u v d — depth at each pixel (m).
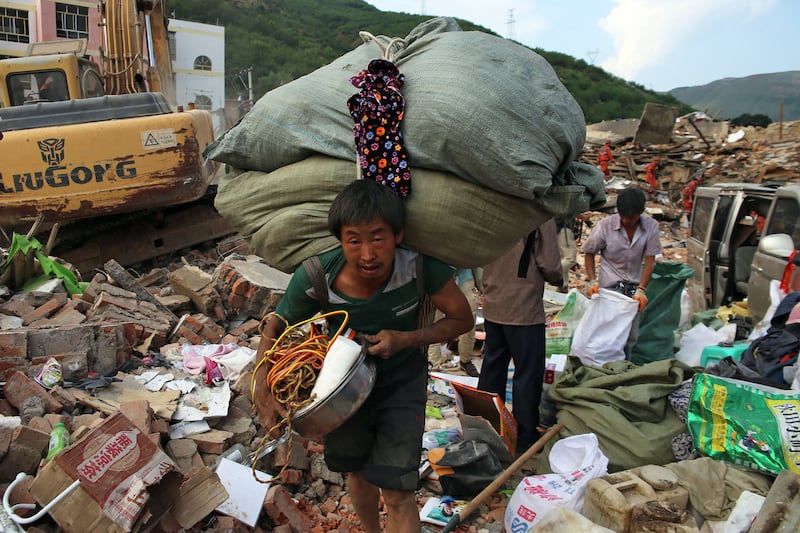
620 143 21.94
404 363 2.52
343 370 2.18
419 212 2.28
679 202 18.58
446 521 3.31
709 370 3.80
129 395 3.52
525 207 2.38
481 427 3.75
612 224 5.15
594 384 3.85
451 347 6.00
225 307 5.79
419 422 2.49
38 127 6.59
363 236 2.09
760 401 3.23
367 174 2.28
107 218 7.43
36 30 29.86
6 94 7.46
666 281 5.30
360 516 2.82
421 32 2.62
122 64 8.45
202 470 2.82
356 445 2.57
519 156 2.23
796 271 5.30
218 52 42.53
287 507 3.13
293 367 2.21
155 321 4.69
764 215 7.21
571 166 2.76
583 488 3.06
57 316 4.29
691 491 3.01
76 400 3.34
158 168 6.61
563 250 7.50
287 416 2.18
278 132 2.44
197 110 7.58
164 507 2.66
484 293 4.17
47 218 6.47
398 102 2.26
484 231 2.34
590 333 4.55
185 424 3.42
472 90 2.25
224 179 2.69
